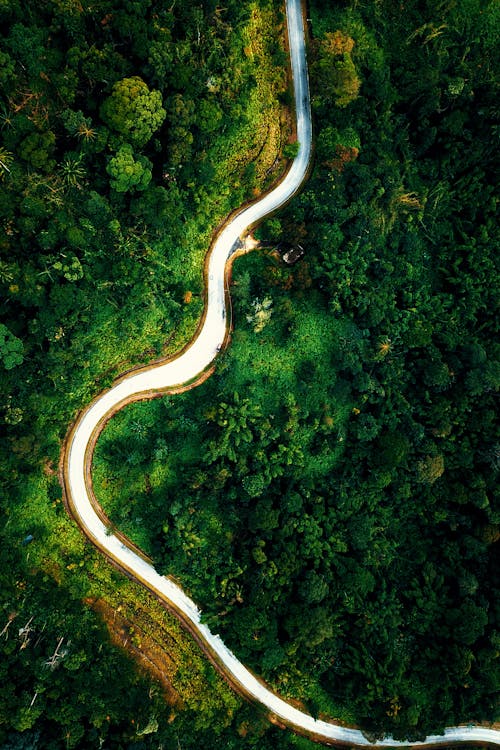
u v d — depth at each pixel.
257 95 58.72
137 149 51.50
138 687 59.25
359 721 66.31
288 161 63.47
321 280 62.00
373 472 66.19
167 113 51.16
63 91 47.75
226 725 62.50
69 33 48.19
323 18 62.72
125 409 61.09
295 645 62.03
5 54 45.47
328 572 65.19
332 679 65.12
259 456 62.56
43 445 57.62
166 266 57.50
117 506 62.16
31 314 51.44
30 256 49.03
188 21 52.62
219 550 64.06
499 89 65.19
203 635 64.25
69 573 60.19
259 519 61.84
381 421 66.38
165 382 61.88
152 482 62.69
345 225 63.28
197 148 56.28
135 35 48.12
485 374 65.75
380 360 65.25
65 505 60.81
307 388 63.22
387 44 64.94
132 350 59.41
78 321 53.50
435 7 64.62
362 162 64.19
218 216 61.62
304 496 65.88
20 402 54.09
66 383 56.62
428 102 64.50
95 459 60.94
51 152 48.78
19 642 53.69
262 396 62.88
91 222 51.66
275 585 63.12
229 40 55.00
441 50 65.19
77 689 54.31
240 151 59.22
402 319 66.50
